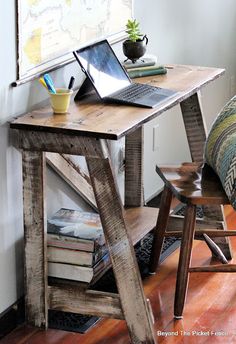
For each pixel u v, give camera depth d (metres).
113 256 2.21
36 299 2.33
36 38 2.29
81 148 2.14
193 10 3.31
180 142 3.41
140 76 2.66
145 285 2.62
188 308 2.47
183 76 2.69
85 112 2.28
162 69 2.70
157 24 3.06
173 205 3.25
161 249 2.67
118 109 2.31
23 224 2.32
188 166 2.55
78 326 2.37
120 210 2.16
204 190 2.35
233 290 2.58
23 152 2.21
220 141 2.35
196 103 2.72
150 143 3.16
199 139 2.76
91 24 2.59
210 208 2.74
